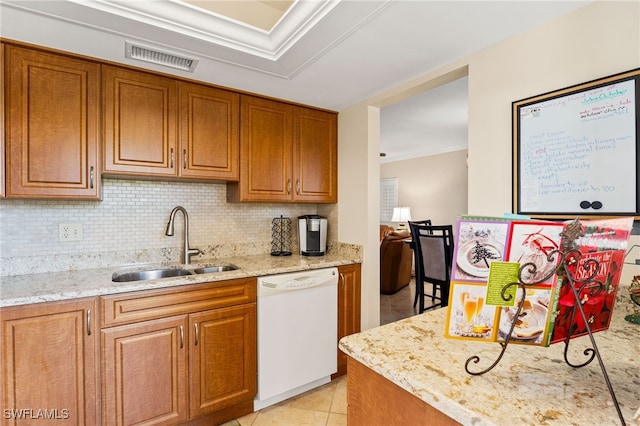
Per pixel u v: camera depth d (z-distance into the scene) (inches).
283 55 69.4
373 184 98.8
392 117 154.3
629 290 44.9
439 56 69.6
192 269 86.6
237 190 91.0
